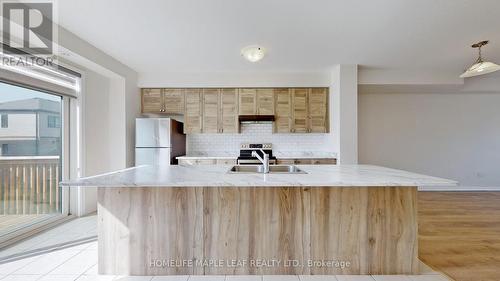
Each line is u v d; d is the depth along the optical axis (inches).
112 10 91.8
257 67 160.9
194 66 159.0
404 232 75.7
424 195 184.9
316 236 75.7
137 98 171.0
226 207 75.6
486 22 102.3
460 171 202.8
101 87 149.2
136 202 75.7
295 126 172.6
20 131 108.6
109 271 76.1
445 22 102.2
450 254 90.2
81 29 107.3
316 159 164.4
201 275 75.7
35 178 115.8
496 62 149.6
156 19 99.0
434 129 203.0
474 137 202.7
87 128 137.9
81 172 133.2
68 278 74.0
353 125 155.0
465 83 185.3
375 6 90.3
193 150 187.0
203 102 173.3
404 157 203.5
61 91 123.0
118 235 75.9
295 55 139.8
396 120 203.0
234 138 186.4
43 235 106.7
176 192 75.8
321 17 98.0
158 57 142.6
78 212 133.8
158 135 156.3
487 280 73.6
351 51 134.0
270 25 104.4
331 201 75.6
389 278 73.9
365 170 85.0
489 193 192.1
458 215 136.7
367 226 75.5
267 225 75.7
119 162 154.9
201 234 75.8
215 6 89.6
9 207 104.3
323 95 172.6
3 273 76.6
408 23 103.1
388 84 168.7
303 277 74.7
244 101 173.3
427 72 167.6
